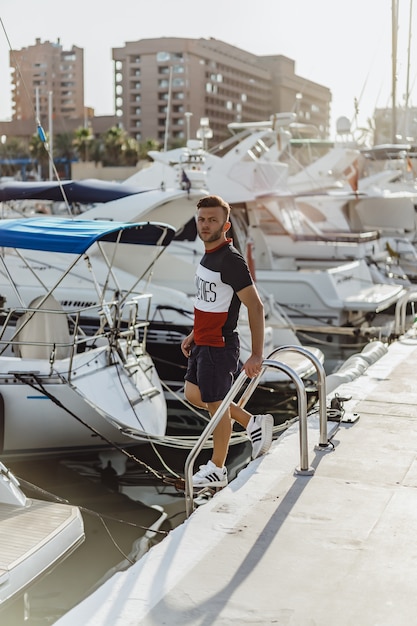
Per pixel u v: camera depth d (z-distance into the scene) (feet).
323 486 14.89
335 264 56.70
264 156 60.08
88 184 38.86
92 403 26.37
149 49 460.14
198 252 41.93
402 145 77.61
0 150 263.29
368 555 11.93
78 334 36.42
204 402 15.62
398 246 66.39
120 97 481.87
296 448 17.30
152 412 28.35
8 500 17.98
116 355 28.27
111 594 10.69
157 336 35.99
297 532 12.77
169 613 10.16
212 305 15.19
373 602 10.47
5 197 38.01
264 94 510.99
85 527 22.48
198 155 45.11
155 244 31.07
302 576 11.23
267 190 54.80
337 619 10.01
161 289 36.73
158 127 465.88
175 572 11.34
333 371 43.50
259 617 10.06
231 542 12.38
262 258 53.57
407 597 10.61
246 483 15.02
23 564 15.34
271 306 41.27
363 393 23.21
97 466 27.94
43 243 25.39
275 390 35.19
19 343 26.58
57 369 26.43
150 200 38.58
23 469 27.30
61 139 286.87
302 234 57.88
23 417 26.32
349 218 72.64
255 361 14.70
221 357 15.40
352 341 47.60
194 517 13.37
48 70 551.18
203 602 10.45
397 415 20.51
